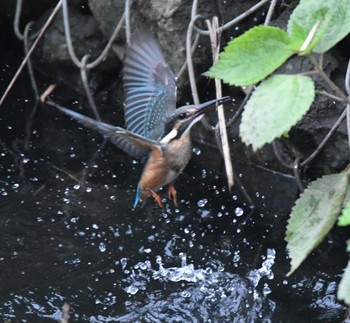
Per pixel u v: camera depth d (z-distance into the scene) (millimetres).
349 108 8023
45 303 7809
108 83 12312
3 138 11227
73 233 9008
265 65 2492
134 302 7859
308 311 7543
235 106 10742
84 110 12148
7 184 10000
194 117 6750
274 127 2344
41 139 11195
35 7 13016
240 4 10516
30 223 9195
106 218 9289
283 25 10000
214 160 10570
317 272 8109
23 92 12562
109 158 10656
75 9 12562
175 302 7867
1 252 8648
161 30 10797
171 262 8469
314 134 9414
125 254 8633
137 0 10969
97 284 8141
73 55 11781
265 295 7852
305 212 3027
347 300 2410
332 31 2613
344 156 9367
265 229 8984
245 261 8422
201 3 10406
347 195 3002
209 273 8258
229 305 7797
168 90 6945
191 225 9109
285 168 10023
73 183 10039
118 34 11594
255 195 9695
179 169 6840
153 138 6828
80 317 7598
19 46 13438
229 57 2512
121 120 11844
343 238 8664
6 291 7988
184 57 10695
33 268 8391
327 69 9477
